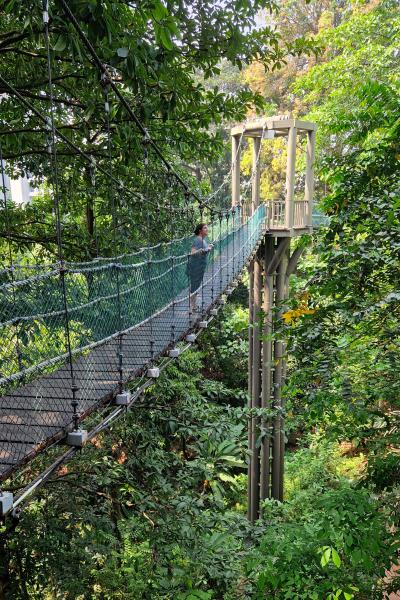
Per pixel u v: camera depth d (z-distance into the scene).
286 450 11.61
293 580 2.59
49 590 4.26
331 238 3.40
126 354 3.43
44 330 2.62
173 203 6.02
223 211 6.91
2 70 4.30
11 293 2.40
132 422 4.89
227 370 12.56
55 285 2.68
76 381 2.82
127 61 3.21
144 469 4.83
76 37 3.09
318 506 2.77
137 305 3.50
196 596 3.94
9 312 2.37
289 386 3.29
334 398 3.02
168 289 4.29
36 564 4.09
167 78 4.23
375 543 2.50
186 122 5.11
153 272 3.90
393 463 2.88
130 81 3.42
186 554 4.20
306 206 9.38
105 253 5.11
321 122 8.67
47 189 6.39
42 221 5.46
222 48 4.67
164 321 4.36
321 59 14.02
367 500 2.76
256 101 5.15
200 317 4.61
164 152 5.86
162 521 4.30
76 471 4.46
